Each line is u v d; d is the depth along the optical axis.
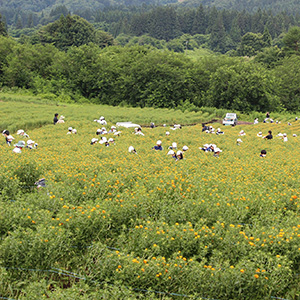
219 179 13.48
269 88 69.12
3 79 75.38
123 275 6.87
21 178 12.73
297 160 19.83
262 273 6.98
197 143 27.41
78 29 122.62
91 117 42.41
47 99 66.00
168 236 8.05
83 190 10.95
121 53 89.50
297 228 8.52
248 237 8.51
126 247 8.19
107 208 9.26
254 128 45.28
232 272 6.88
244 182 13.35
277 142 29.55
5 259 7.15
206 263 8.05
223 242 8.16
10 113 40.47
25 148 19.05
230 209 9.68
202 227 8.41
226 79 67.69
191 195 11.00
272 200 10.91
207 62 76.50
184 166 15.21
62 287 7.17
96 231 8.49
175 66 73.25
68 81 77.12
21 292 6.85
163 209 9.69
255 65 71.25
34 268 7.27
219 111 63.62
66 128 33.50
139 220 8.98
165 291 6.97
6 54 78.50
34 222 8.32
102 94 76.44
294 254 7.99
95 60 78.44
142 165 15.55
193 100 71.00
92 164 14.37
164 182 11.86
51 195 9.90
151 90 71.44
